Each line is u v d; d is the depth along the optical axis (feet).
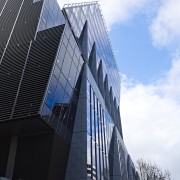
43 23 90.22
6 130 76.84
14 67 79.41
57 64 82.12
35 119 70.28
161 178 139.13
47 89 74.28
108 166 121.39
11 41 86.79
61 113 84.43
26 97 73.15
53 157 77.30
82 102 101.14
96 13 167.32
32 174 74.74
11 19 94.68
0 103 73.31
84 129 95.04
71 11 124.98
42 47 83.20
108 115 150.41
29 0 99.09
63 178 83.97
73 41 98.84
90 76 118.01
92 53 141.08
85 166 88.07
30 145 78.48
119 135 172.76
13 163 76.69
